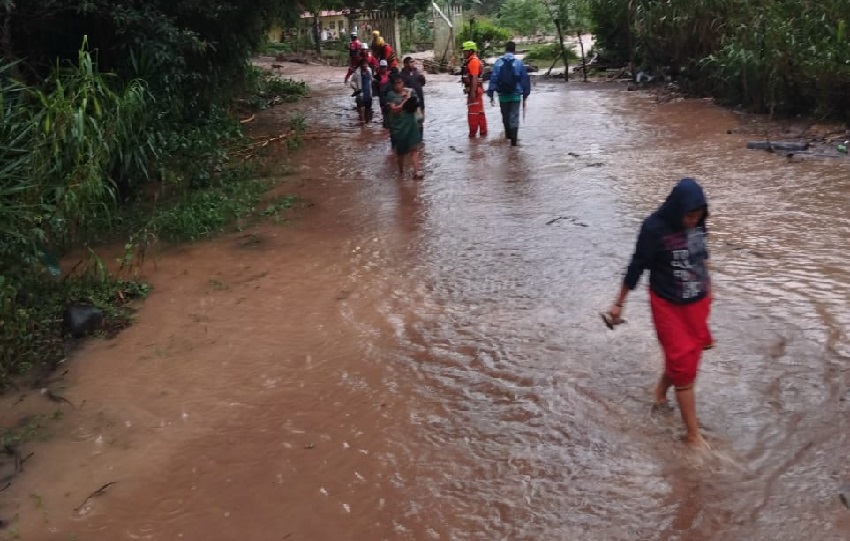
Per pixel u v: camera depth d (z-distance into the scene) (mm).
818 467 4082
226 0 12664
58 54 10852
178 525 3988
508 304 6512
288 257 8094
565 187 10164
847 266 6703
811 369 5047
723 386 4934
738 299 6199
